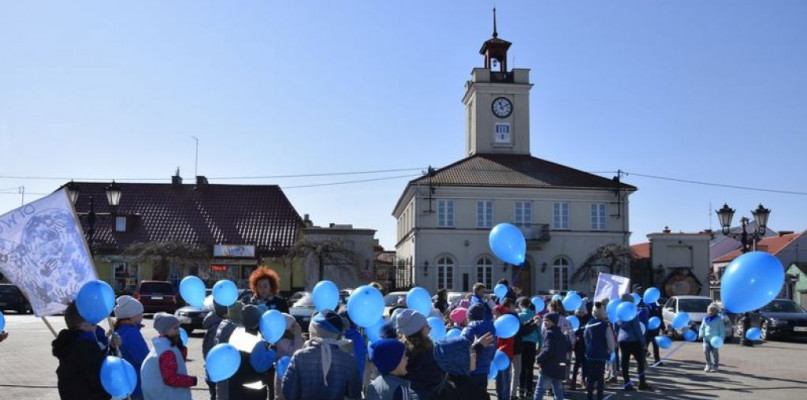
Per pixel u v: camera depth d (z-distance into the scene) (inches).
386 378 236.7
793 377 644.1
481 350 296.2
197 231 1907.0
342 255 1772.9
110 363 249.6
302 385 232.4
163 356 259.1
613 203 1959.9
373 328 300.5
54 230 276.4
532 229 1902.1
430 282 1884.8
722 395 540.4
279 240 1888.5
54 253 274.8
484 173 1999.3
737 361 782.5
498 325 347.3
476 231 1904.5
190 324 1015.0
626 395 540.7
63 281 274.2
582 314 594.2
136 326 293.0
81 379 250.4
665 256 1943.9
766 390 566.3
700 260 1947.6
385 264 2381.9
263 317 296.0
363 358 322.3
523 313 527.2
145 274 1779.0
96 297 249.4
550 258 1925.4
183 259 1688.0
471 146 2276.1
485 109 2199.8
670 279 1897.1
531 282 1924.2
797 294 2124.8
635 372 683.4
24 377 564.1
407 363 255.8
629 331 565.3
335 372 233.5
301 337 319.6
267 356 300.8
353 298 263.7
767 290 260.8
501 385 465.4
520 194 1931.6
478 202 1923.0
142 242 1812.3
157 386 259.0
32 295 269.3
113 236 1866.4
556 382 430.9
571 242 1936.5
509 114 2204.7
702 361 781.3
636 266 1962.4
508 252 397.7
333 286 311.4
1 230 269.3
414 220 1908.2
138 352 285.3
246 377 311.7
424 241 1892.2
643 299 644.1
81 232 281.9
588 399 481.7
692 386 587.2
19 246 270.2
